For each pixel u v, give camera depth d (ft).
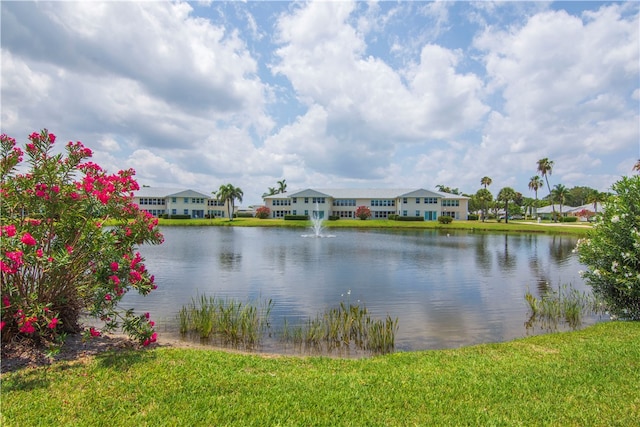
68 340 23.06
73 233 22.39
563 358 21.65
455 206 243.19
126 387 16.60
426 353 23.70
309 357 23.29
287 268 65.72
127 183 24.04
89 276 22.85
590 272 34.45
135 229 23.86
